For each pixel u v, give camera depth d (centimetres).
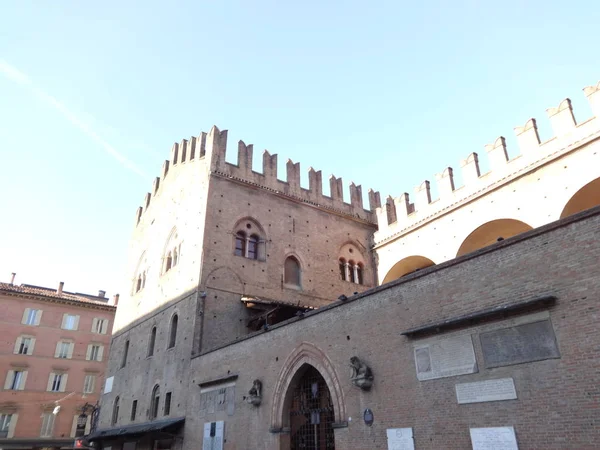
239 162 3356
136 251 4284
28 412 5375
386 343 1541
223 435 2188
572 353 1090
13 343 5562
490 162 2775
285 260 3281
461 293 1362
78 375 5825
